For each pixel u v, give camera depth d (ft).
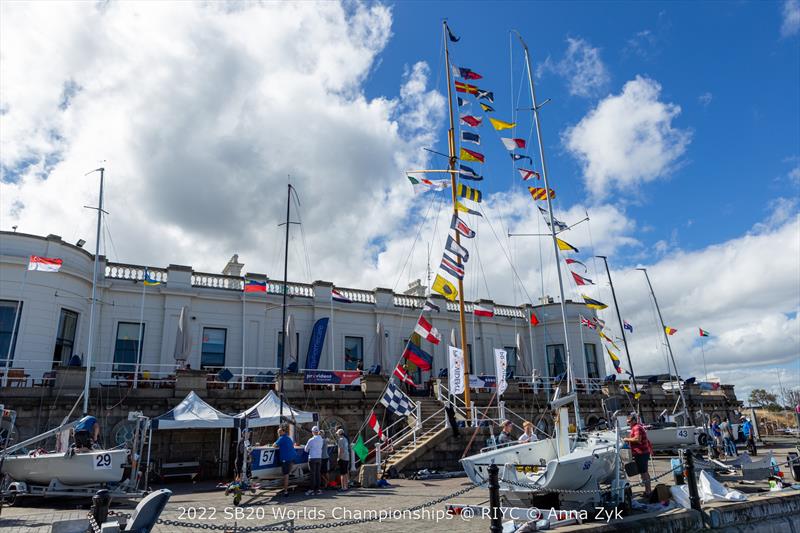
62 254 76.74
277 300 96.32
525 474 38.01
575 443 45.65
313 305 98.78
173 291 87.30
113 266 85.66
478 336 115.65
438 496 45.52
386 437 69.62
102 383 78.28
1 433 57.62
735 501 37.35
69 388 64.03
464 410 76.18
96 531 21.75
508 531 30.45
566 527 30.35
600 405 102.17
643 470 39.60
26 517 36.86
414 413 74.74
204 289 90.43
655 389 117.60
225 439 69.51
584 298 80.53
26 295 72.64
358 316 103.24
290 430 58.80
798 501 39.70
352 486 54.08
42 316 73.36
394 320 106.11
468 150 81.56
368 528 32.78
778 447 101.65
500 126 77.41
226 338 90.53
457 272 71.46
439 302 111.75
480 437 69.51
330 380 79.56
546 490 34.45
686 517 33.88
